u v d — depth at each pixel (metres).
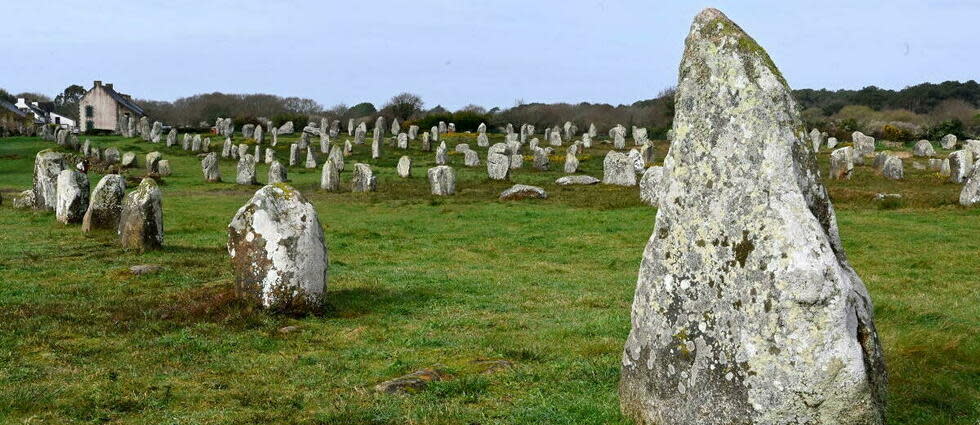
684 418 7.12
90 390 9.18
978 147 61.28
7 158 59.03
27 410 8.48
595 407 8.36
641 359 7.55
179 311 13.20
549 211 31.66
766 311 6.70
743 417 6.78
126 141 75.56
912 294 15.95
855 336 6.66
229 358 10.81
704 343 7.04
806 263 6.59
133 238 20.73
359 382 9.72
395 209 33.53
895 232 24.88
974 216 28.25
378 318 13.51
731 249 6.95
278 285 13.28
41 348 10.99
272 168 44.72
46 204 31.09
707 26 7.43
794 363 6.59
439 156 57.91
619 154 43.47
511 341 11.77
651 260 7.50
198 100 124.81
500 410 8.56
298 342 11.73
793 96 7.20
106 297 14.48
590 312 14.20
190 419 8.30
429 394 9.06
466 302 15.07
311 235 13.52
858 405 6.59
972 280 17.69
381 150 63.53
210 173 47.19
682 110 7.45
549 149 64.19
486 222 29.03
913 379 9.33
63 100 156.25
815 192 7.05
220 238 24.25
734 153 7.06
